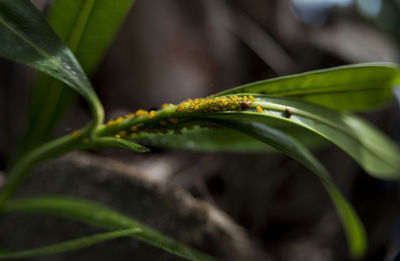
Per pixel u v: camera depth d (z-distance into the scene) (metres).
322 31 0.47
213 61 0.40
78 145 0.19
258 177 0.36
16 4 0.18
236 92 0.19
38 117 0.22
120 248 0.23
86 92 0.19
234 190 0.35
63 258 0.24
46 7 0.27
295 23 0.46
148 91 0.38
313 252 0.35
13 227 0.24
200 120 0.18
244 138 0.22
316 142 0.23
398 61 0.44
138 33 0.38
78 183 0.25
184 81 0.39
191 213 0.24
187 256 0.19
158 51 0.38
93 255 0.23
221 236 0.24
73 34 0.20
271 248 0.35
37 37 0.18
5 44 0.18
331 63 0.41
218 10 0.41
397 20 0.54
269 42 0.42
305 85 0.19
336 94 0.20
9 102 0.37
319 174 0.19
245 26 0.42
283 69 0.40
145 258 0.23
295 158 0.18
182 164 0.35
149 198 0.24
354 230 0.21
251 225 0.35
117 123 0.19
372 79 0.19
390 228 0.37
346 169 0.38
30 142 0.22
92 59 0.21
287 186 0.36
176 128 0.18
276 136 0.19
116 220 0.21
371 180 0.39
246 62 0.41
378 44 0.45
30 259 0.23
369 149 0.20
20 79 0.37
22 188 0.25
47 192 0.25
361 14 0.54
